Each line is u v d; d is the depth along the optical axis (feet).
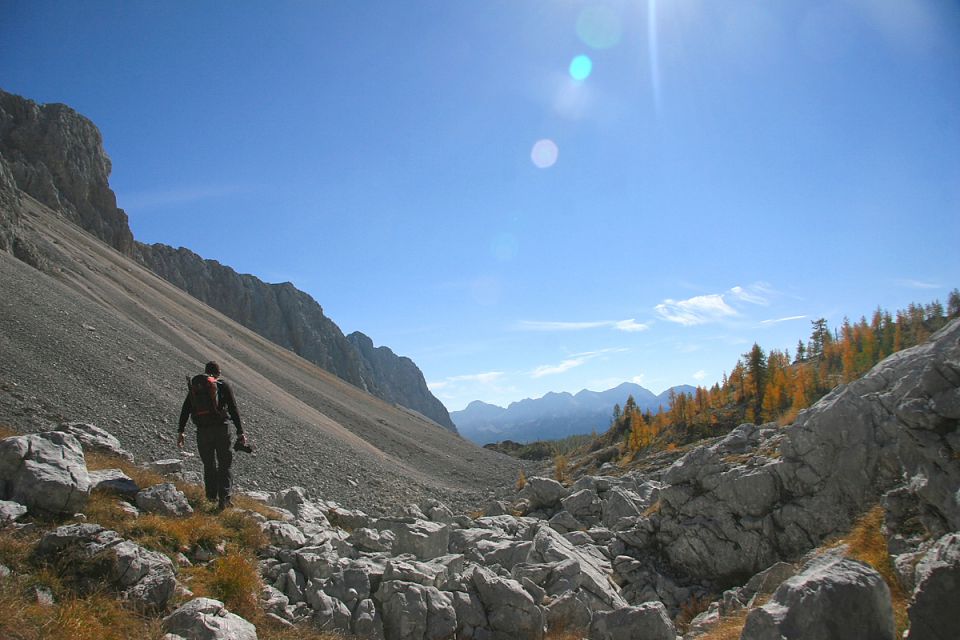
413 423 427.33
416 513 87.40
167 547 30.12
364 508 112.88
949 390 37.65
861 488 58.18
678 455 218.59
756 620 21.74
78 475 31.42
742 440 78.84
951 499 34.73
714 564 65.87
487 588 36.91
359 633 30.81
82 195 476.13
